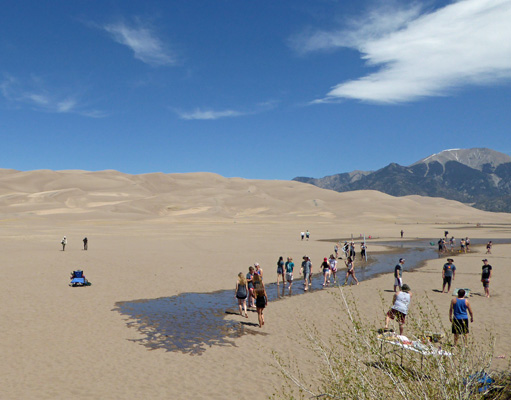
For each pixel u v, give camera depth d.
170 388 8.98
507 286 20.97
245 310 15.65
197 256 35.94
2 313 15.27
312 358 10.66
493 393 5.58
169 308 16.91
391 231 93.75
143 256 35.31
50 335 12.78
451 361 5.48
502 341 11.44
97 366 10.27
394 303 10.61
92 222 119.81
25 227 90.62
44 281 22.17
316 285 22.81
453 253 42.97
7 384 9.06
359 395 5.43
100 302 17.67
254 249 43.62
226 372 9.90
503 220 182.50
